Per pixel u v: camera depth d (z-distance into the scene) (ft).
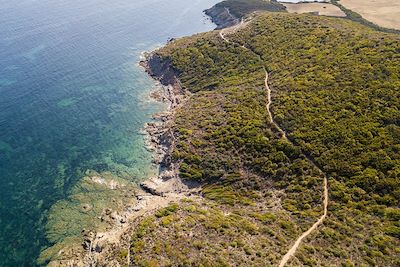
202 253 170.09
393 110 231.30
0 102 343.87
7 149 285.43
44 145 292.40
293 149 233.35
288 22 404.16
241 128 266.77
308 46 343.05
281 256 165.17
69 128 315.78
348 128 231.30
